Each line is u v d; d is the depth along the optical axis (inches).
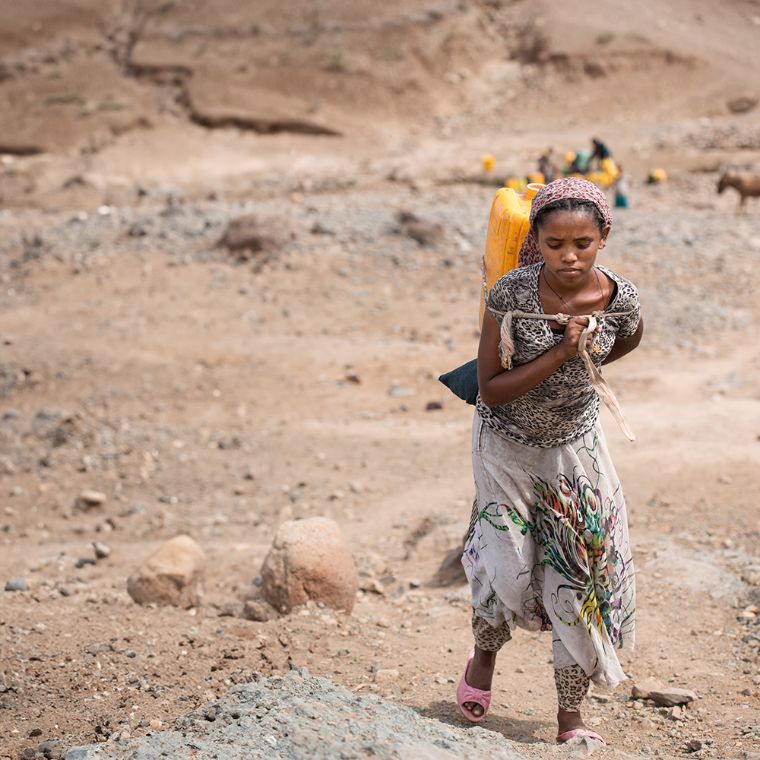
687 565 459.8
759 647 380.8
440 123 2586.1
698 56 2664.9
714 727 316.8
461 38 2817.4
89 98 2591.0
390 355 957.8
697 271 1181.1
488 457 280.1
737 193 1777.8
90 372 923.4
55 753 285.1
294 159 2311.8
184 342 998.4
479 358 263.4
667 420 719.1
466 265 1186.0
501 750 250.2
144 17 2930.6
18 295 1147.3
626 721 323.9
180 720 266.4
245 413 836.0
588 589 278.4
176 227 1311.5
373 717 257.0
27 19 2915.8
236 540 605.0
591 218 241.1
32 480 732.0
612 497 284.4
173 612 433.4
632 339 269.3
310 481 692.1
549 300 251.6
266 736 238.2
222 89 2598.4
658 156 2154.3
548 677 361.7
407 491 652.1
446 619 421.1
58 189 2112.5
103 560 567.5
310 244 1232.8
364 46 2748.5
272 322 1050.7
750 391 825.5
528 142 2346.2
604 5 2970.0
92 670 351.9
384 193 1894.7
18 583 490.9
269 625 401.7
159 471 734.5
